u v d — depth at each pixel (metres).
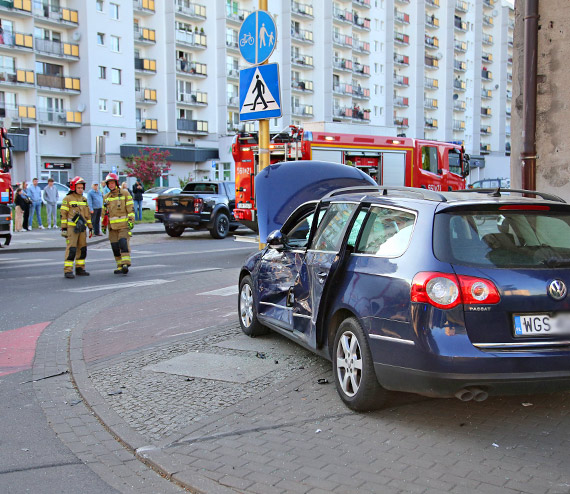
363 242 4.72
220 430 4.28
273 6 59.38
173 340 6.78
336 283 4.79
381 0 69.62
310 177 8.38
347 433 4.15
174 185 52.53
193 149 52.62
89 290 10.60
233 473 3.62
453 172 19.45
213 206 20.59
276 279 6.14
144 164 45.78
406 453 3.81
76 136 47.91
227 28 55.72
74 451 4.09
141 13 51.56
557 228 4.26
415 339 3.91
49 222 25.31
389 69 70.25
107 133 48.25
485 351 3.78
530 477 3.46
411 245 4.16
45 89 45.28
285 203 8.32
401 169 17.48
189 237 21.67
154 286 10.91
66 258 12.02
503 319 3.84
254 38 7.60
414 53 73.00
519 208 4.24
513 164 7.34
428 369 3.85
